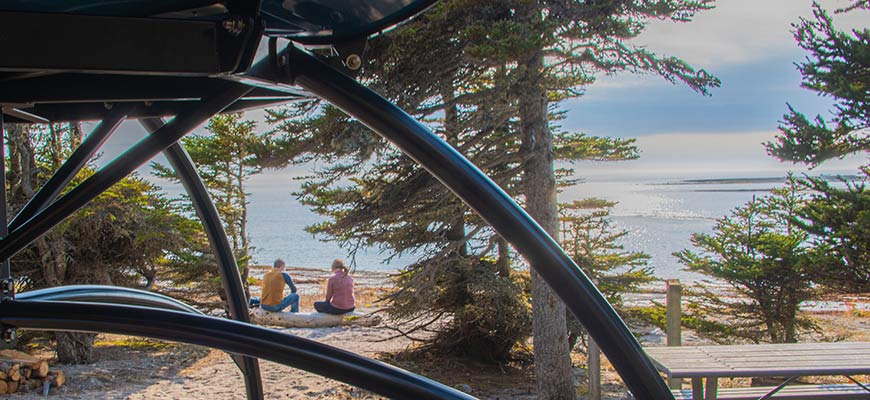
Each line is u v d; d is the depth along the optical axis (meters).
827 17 7.50
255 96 1.48
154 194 10.51
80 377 8.64
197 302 11.57
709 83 6.38
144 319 0.95
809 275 8.42
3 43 0.71
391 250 9.30
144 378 8.64
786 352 4.49
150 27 0.75
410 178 8.48
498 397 8.77
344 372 0.93
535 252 0.86
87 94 1.35
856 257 7.80
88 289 1.52
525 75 7.15
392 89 7.09
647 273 10.06
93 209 9.09
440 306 10.49
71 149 8.98
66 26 0.73
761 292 8.87
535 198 7.88
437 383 0.95
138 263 10.46
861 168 8.11
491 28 6.43
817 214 7.98
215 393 7.92
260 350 0.94
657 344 10.82
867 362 4.16
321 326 12.90
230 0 0.77
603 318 0.86
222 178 12.98
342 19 0.98
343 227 8.69
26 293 1.37
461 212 8.73
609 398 8.34
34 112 1.63
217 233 2.22
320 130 8.04
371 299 16.64
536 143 7.88
